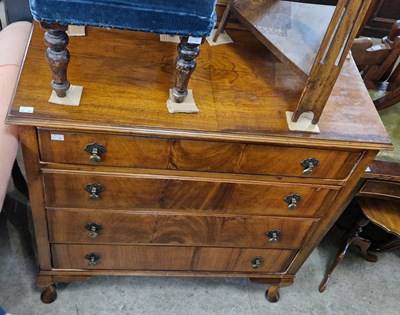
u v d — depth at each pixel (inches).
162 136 36.4
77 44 40.8
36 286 56.8
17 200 64.4
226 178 41.9
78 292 57.6
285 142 37.7
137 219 45.7
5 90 41.9
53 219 44.3
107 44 41.6
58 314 55.1
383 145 39.2
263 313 59.9
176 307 58.4
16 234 61.1
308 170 41.4
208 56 43.5
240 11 41.2
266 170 41.4
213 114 37.8
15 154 39.9
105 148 37.3
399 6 91.3
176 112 36.9
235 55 44.4
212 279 62.0
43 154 37.3
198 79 40.8
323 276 65.1
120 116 35.6
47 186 40.5
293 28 40.0
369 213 55.8
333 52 32.9
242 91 40.6
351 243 60.6
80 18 29.8
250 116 38.4
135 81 38.7
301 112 37.6
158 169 40.1
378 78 60.2
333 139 38.4
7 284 56.4
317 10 42.8
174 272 54.7
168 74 40.2
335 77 34.8
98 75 38.4
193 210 45.5
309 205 46.2
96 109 35.6
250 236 49.8
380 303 63.5
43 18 29.7
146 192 42.5
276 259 54.2
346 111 41.2
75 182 40.4
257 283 58.2
